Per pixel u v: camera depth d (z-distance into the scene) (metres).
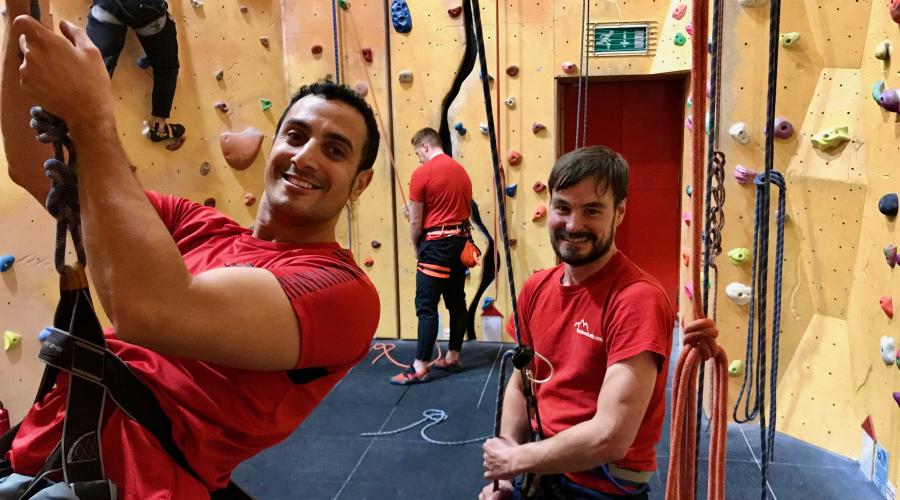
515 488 1.50
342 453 2.80
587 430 1.24
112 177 0.72
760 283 1.33
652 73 3.87
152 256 0.71
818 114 2.68
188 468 0.89
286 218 1.08
